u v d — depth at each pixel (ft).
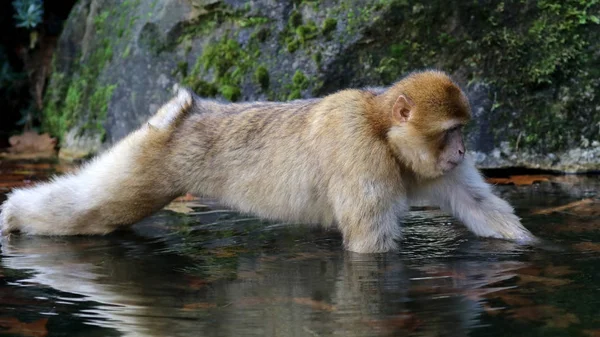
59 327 21.33
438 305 22.44
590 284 23.95
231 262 27.84
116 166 33.32
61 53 53.57
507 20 42.50
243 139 32.50
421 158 29.55
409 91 29.45
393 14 42.63
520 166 42.01
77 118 50.16
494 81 42.19
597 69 41.88
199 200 39.01
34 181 41.73
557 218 32.60
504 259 27.25
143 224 34.50
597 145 41.63
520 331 20.31
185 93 34.24
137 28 47.93
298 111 32.01
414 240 30.60
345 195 29.66
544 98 42.04
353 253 28.94
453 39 42.55
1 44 57.00
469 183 31.73
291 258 28.30
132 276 26.17
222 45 45.11
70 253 29.76
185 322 21.54
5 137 55.11
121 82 47.67
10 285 25.20
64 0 58.23
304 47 43.62
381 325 20.97
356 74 42.93
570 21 42.27
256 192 32.27
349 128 29.91
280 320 21.52
